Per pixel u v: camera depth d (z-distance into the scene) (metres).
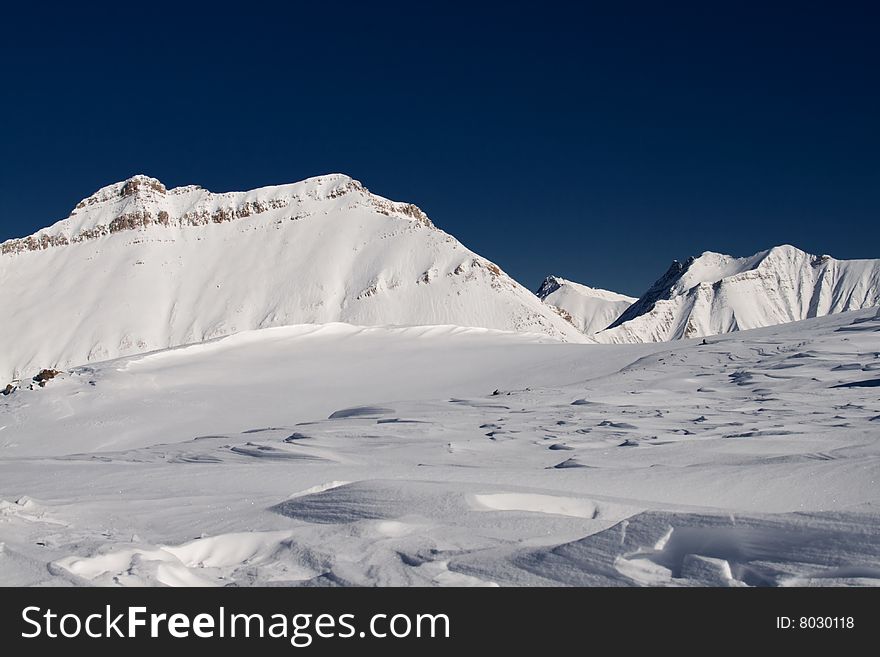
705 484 10.08
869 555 5.41
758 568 5.56
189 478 12.39
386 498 8.42
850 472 10.09
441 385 43.78
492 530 7.14
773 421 18.34
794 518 5.98
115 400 42.94
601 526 7.19
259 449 17.30
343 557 6.52
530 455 15.70
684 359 35.50
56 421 40.06
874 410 18.88
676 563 5.72
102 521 8.42
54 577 5.90
